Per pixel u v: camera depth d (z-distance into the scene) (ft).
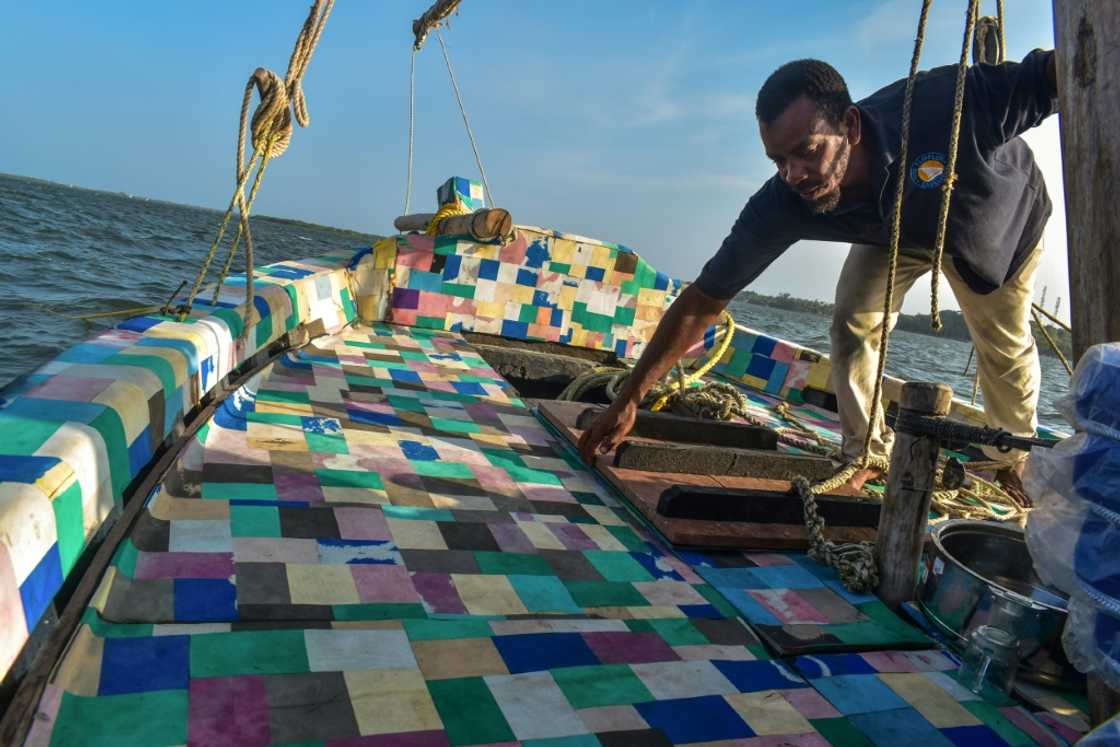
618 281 14.10
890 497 5.93
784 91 6.09
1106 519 3.11
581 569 5.73
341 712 3.72
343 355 10.85
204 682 3.76
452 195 15.84
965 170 6.40
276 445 6.97
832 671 4.85
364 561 5.21
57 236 67.46
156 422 5.57
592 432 7.94
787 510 6.93
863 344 8.82
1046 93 6.25
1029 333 8.49
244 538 5.21
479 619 4.76
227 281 9.87
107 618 4.08
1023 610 5.00
